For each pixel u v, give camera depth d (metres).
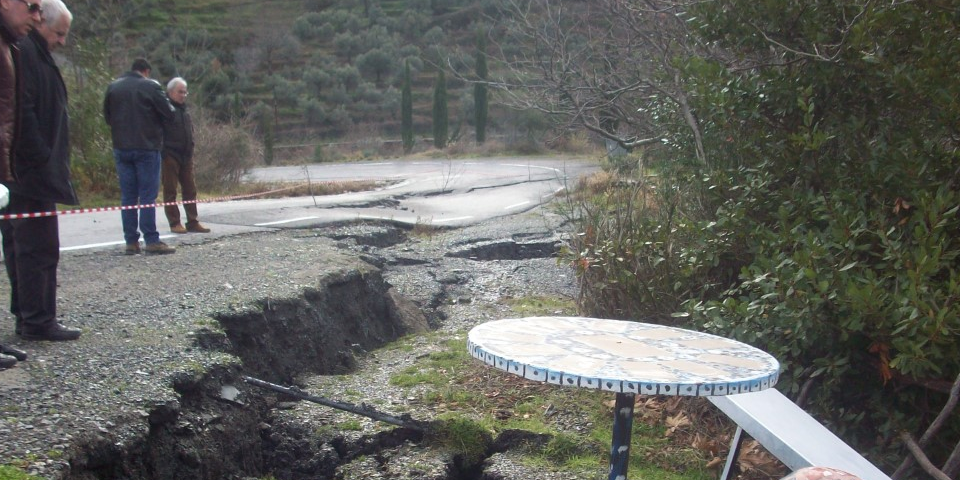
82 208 13.61
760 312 4.80
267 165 40.09
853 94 5.66
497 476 4.48
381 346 6.95
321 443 4.86
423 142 52.78
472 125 60.38
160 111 8.38
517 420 5.10
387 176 26.55
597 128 10.05
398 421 4.97
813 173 5.43
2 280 6.96
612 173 9.15
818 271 4.66
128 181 8.40
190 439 4.32
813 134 5.14
